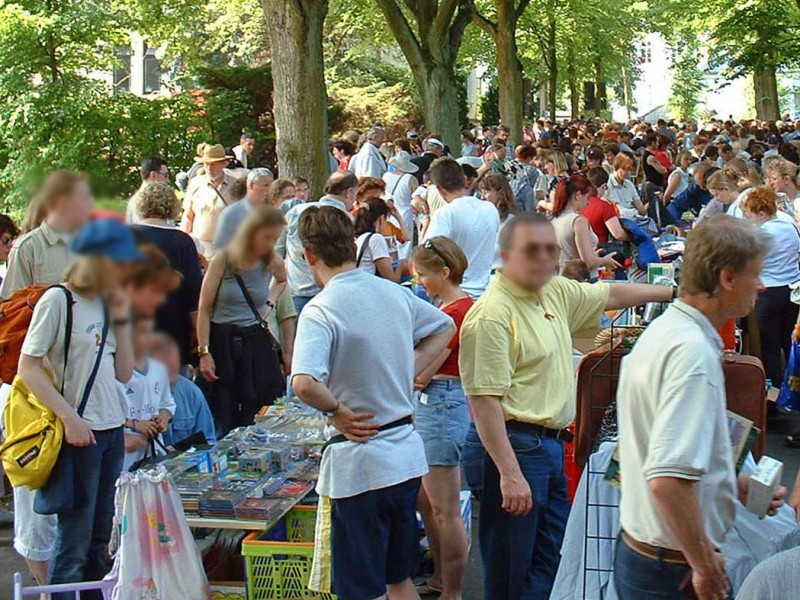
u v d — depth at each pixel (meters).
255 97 24.72
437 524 5.17
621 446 3.34
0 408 5.77
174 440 6.00
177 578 4.68
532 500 4.44
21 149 14.58
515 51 27.56
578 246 8.22
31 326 4.71
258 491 5.14
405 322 4.40
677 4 39.75
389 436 4.30
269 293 6.62
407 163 13.60
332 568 4.33
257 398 6.53
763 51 34.44
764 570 2.91
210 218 6.89
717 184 10.02
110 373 4.87
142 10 22.86
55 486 4.77
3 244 6.24
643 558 3.28
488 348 4.33
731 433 3.58
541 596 4.61
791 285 8.16
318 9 13.97
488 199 9.38
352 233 4.38
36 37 18.98
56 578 4.88
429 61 22.91
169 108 19.12
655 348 3.17
